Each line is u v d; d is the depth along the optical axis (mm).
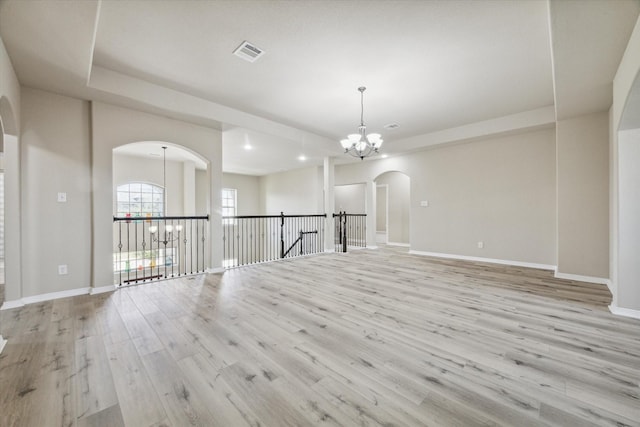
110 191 3590
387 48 2770
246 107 4332
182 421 1366
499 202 5312
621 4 1927
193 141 4336
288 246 9562
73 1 1859
